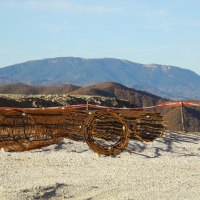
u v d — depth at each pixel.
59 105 44.12
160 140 18.44
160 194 9.79
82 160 14.11
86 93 133.75
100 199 9.35
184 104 23.77
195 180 11.30
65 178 11.34
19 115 16.39
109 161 14.02
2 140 15.68
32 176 11.59
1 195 9.29
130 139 18.22
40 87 139.12
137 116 18.56
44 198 9.30
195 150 16.52
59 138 17.47
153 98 140.38
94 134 15.50
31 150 16.03
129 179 11.31
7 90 120.75
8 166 12.98
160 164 13.56
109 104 50.88
